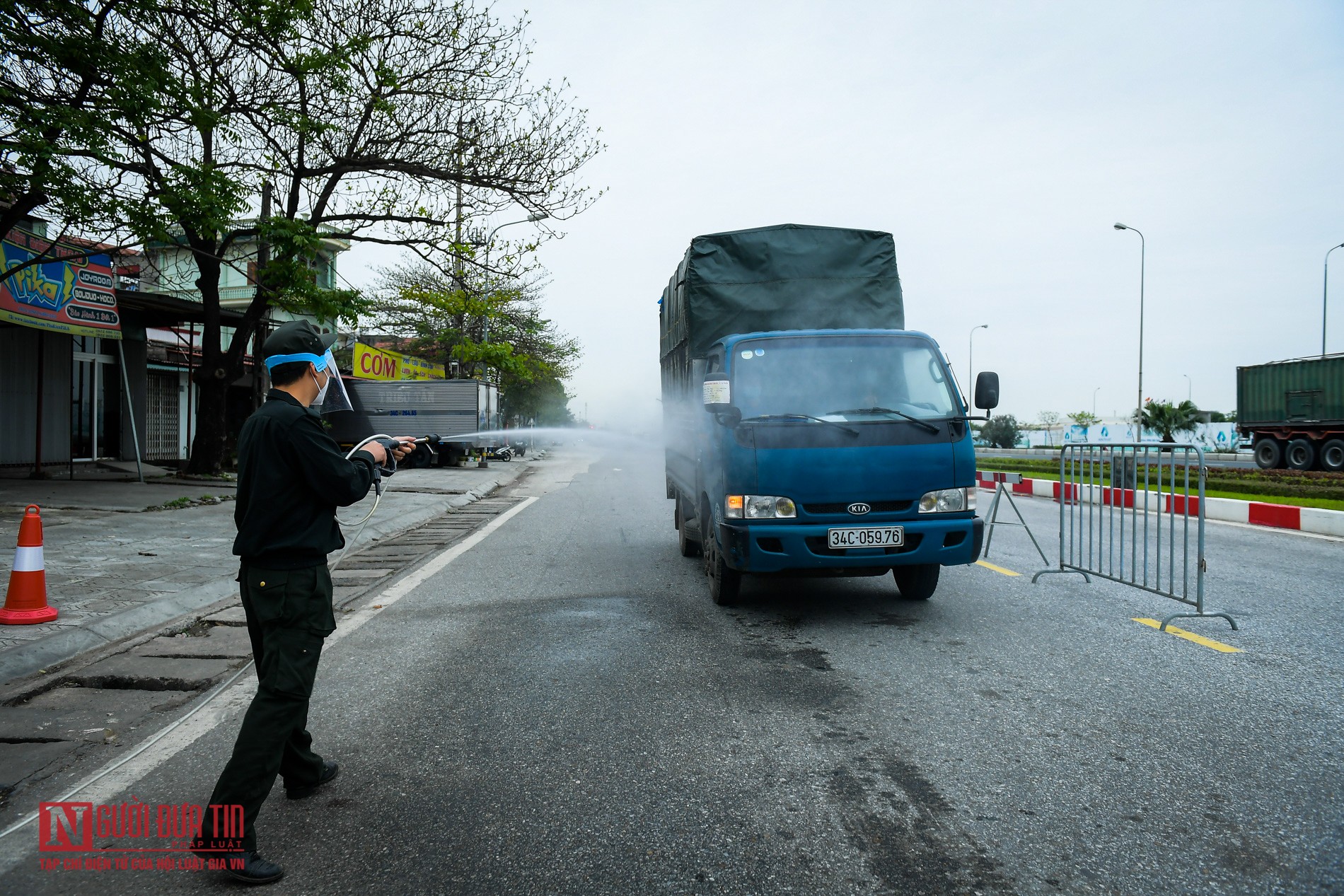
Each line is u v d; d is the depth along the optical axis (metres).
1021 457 38.62
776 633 5.48
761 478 5.55
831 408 5.81
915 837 2.74
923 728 3.71
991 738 3.60
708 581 7.34
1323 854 2.60
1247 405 25.50
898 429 5.64
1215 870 2.51
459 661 4.87
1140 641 5.20
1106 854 2.61
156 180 10.67
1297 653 4.89
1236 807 2.92
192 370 22.22
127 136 9.91
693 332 7.30
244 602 2.81
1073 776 3.20
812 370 5.97
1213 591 6.77
